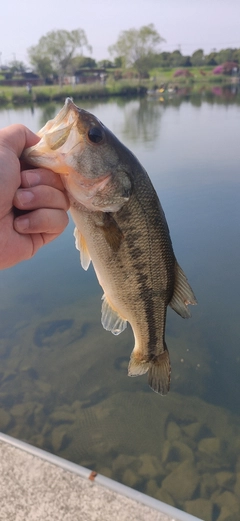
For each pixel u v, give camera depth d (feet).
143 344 0.92
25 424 1.54
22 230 0.63
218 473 1.33
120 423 1.54
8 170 0.58
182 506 1.21
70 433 1.50
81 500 0.89
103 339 1.99
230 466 1.36
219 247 2.65
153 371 0.95
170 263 0.86
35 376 1.78
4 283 2.48
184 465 1.36
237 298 2.19
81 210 0.75
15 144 0.63
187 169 4.28
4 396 1.68
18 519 0.85
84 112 0.71
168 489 1.27
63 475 0.94
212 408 1.60
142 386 1.72
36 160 0.66
